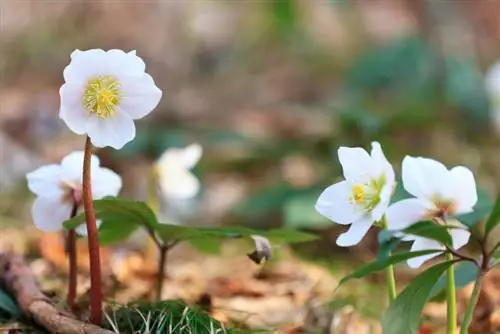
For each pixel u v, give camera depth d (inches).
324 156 108.7
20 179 97.7
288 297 64.4
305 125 123.7
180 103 148.3
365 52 136.8
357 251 79.4
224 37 175.6
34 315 54.3
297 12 153.5
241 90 162.7
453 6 134.8
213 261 73.2
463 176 50.3
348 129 98.0
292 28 164.4
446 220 50.6
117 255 70.8
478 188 63.1
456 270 54.8
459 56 122.5
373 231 79.9
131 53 50.8
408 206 50.4
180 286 65.7
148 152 106.7
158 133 108.3
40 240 71.9
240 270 70.3
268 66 170.9
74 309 56.2
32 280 56.6
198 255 75.6
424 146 106.4
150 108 51.0
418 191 50.4
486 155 107.1
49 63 164.9
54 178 55.2
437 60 119.6
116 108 50.9
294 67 168.4
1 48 164.2
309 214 80.3
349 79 124.8
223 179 111.7
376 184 50.4
